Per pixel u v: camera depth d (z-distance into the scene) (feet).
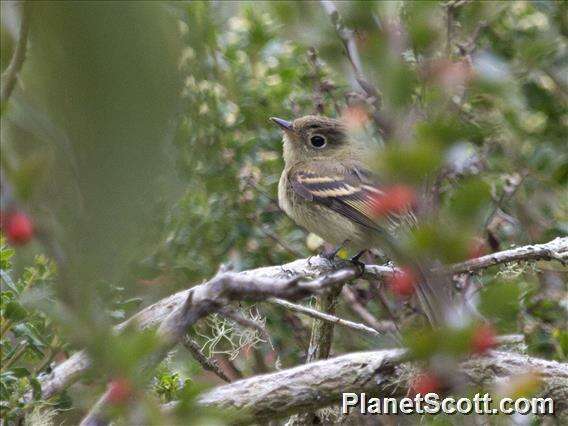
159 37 24.39
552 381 30.48
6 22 34.01
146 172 23.66
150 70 24.09
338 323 32.65
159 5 24.45
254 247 46.16
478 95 42.39
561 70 48.21
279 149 47.80
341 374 29.81
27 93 29.50
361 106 42.78
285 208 43.47
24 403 30.89
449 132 20.67
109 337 18.69
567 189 46.21
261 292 21.20
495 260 34.01
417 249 20.90
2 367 32.50
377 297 45.03
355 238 40.01
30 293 31.37
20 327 32.04
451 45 40.60
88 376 32.50
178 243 44.34
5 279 31.68
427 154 20.59
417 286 24.43
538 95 47.85
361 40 38.24
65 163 24.00
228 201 46.14
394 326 42.39
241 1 50.03
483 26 44.24
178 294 33.47
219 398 29.27
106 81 23.95
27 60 31.50
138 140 23.80
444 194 40.01
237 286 21.47
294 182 42.37
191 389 19.88
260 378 29.71
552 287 43.80
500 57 47.21
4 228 24.43
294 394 29.50
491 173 45.21
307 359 36.86
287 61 49.06
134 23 24.12
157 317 32.81
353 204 40.27
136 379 18.99
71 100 23.98
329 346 36.45
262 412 29.48
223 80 47.91
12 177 20.89
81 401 34.24
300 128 44.09
